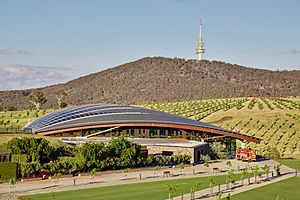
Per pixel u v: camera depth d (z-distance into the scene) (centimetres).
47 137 9388
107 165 8206
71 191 6222
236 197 6006
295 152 12962
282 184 7175
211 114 19050
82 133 10325
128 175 7888
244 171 7462
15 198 5697
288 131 15412
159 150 10000
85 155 8056
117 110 11150
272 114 18050
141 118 10838
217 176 8000
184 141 11081
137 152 8762
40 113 17450
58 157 8125
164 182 7150
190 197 5881
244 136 11744
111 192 6166
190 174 8188
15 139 7900
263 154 12281
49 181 7100
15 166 7162
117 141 8719
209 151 11262
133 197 5822
